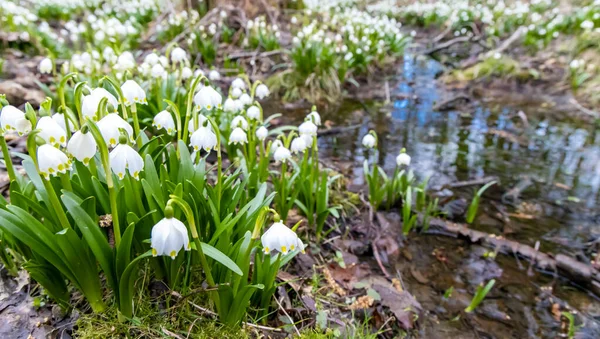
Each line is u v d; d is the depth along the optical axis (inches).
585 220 29.5
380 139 44.1
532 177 36.1
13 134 28.5
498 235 27.6
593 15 70.4
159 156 17.3
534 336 20.0
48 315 15.6
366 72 68.2
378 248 25.1
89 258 14.6
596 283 22.6
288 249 13.2
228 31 68.6
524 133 47.3
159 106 29.3
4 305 15.9
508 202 31.9
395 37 78.6
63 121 14.5
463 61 76.7
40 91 37.8
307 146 22.4
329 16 87.4
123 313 15.1
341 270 22.3
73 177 16.1
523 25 85.7
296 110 52.8
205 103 16.4
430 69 75.3
